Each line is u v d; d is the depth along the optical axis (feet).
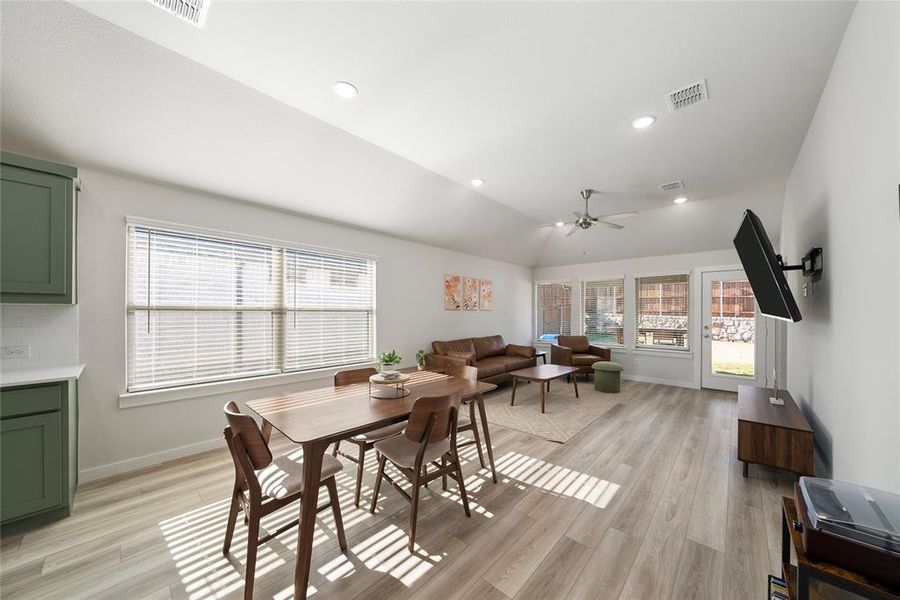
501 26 5.39
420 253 16.96
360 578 5.28
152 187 9.01
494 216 16.43
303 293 12.22
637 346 20.48
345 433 5.43
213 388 9.93
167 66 6.60
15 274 6.44
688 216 16.16
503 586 5.12
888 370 4.16
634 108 7.62
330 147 9.63
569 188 12.92
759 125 8.27
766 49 5.82
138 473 8.50
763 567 5.48
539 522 6.69
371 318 14.60
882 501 3.18
